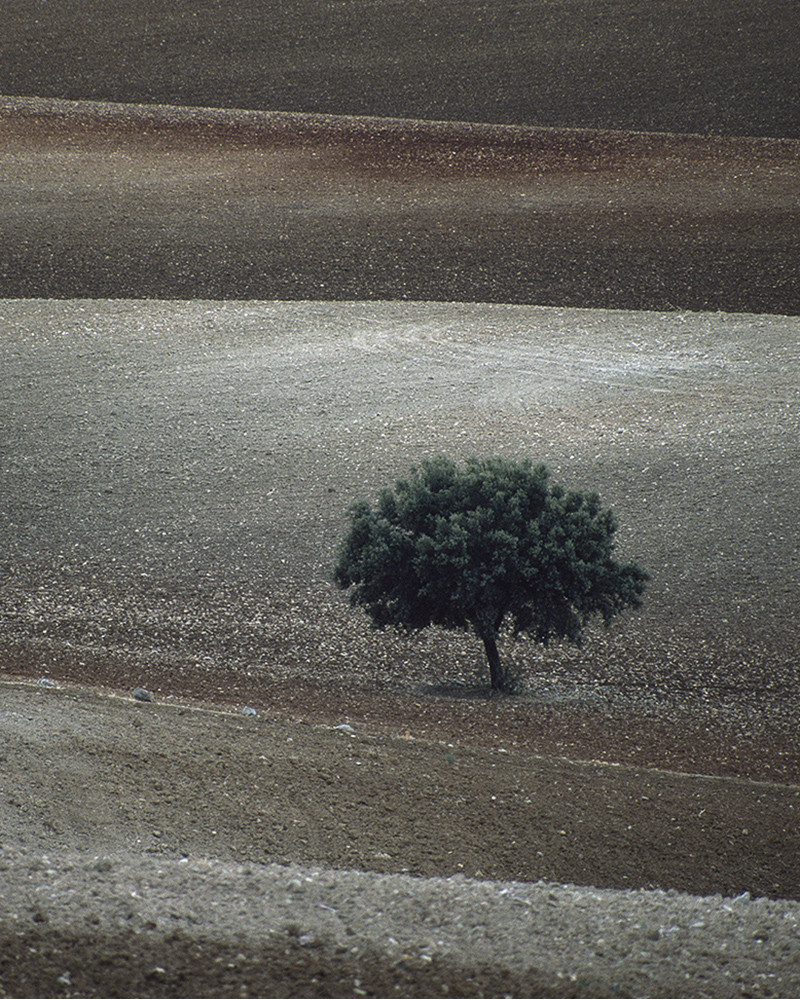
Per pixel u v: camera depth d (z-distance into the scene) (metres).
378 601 45.47
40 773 26.48
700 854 28.88
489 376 84.31
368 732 36.00
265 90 185.00
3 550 55.84
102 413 76.19
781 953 20.09
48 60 197.50
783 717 42.41
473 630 47.88
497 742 37.12
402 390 81.12
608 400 78.69
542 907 21.88
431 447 70.19
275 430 73.38
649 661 47.41
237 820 26.52
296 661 45.84
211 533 58.53
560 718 40.97
